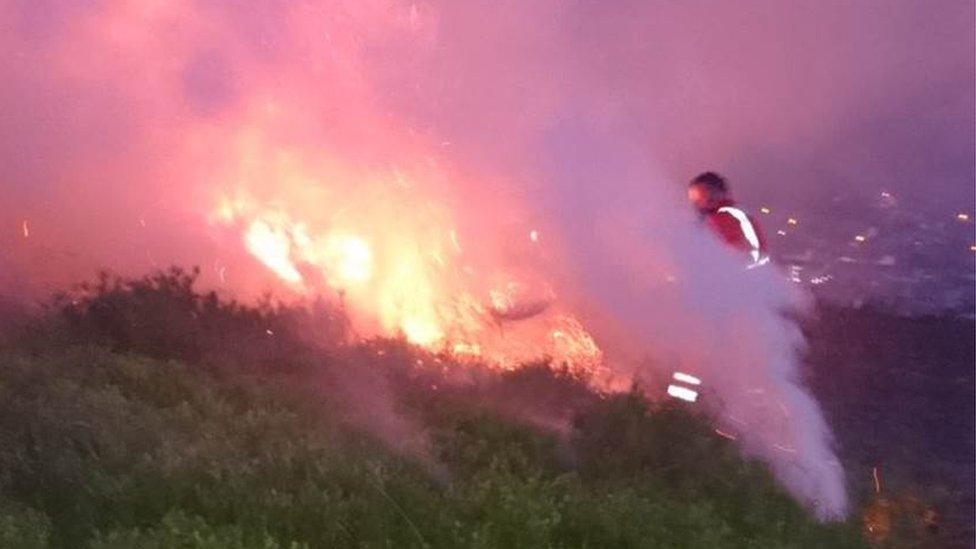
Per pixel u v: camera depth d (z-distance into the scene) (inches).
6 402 292.8
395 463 299.9
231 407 330.6
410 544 261.7
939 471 485.7
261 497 260.2
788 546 329.1
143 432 292.0
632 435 360.8
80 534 250.8
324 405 349.7
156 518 256.2
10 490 267.4
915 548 386.9
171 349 392.2
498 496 281.4
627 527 291.9
